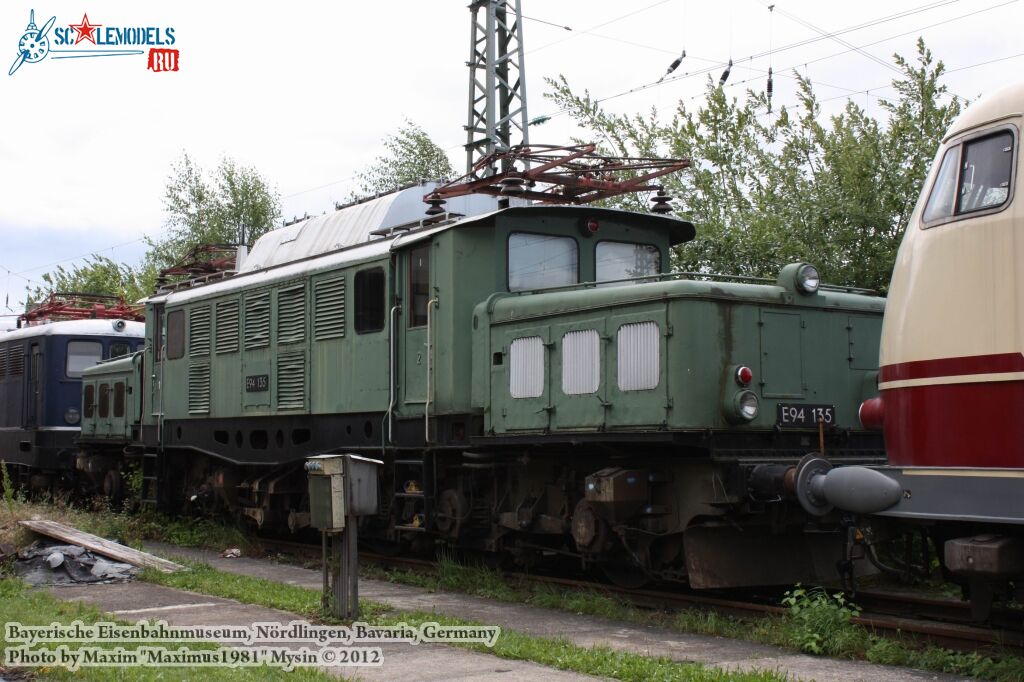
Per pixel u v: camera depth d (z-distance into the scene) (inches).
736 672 246.4
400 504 473.7
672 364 342.3
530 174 445.7
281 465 543.5
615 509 357.4
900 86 532.4
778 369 358.9
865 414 296.7
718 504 341.7
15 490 866.1
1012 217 244.4
